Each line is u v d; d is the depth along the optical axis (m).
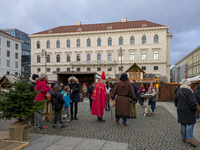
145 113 7.98
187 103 4.22
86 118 7.40
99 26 49.81
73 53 47.94
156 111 9.40
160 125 6.16
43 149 3.76
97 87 6.81
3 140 4.15
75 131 5.32
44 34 48.66
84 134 5.01
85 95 19.44
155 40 44.34
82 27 50.59
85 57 47.47
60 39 48.62
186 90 4.26
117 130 5.46
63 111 7.28
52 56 48.78
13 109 4.18
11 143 3.94
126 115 5.79
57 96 5.58
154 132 5.25
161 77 21.22
